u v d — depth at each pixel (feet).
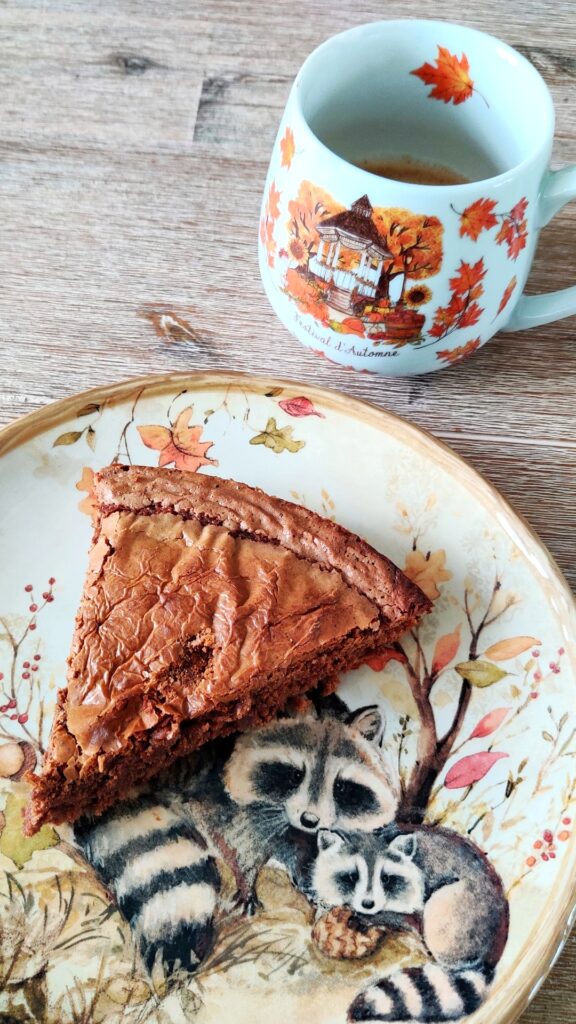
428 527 1.18
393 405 1.30
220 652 1.05
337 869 1.00
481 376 1.33
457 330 1.18
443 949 0.95
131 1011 0.92
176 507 1.14
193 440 1.21
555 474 1.27
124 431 1.21
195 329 1.34
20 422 1.17
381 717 1.09
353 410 1.22
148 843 1.01
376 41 1.18
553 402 1.32
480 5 1.67
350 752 1.07
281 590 1.09
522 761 1.05
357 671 1.11
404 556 1.17
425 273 1.11
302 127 1.08
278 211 1.15
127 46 1.57
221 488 1.15
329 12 1.64
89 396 1.20
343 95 1.22
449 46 1.18
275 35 1.60
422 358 1.22
